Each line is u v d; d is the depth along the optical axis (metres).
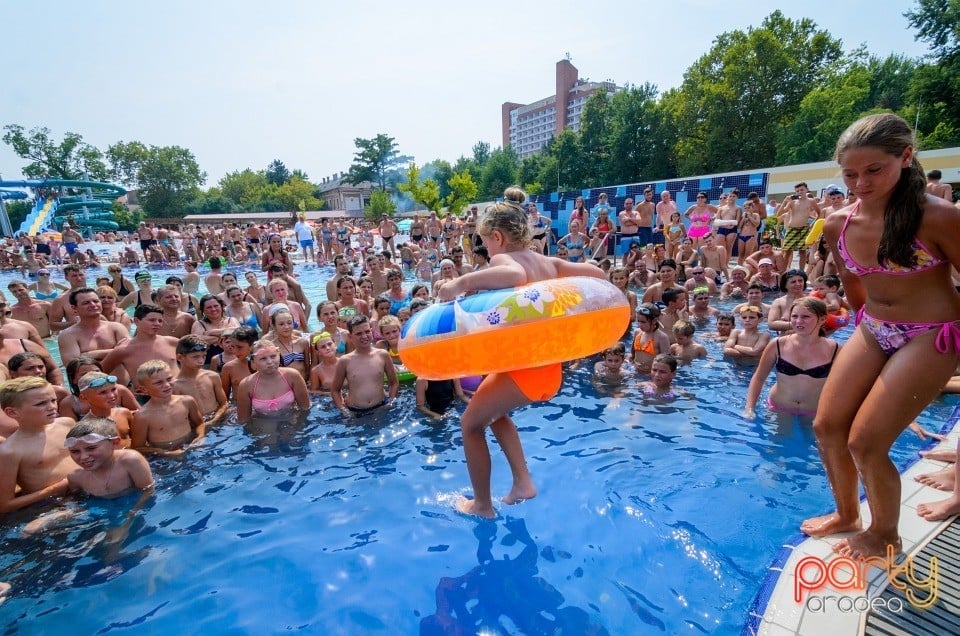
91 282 15.31
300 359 5.89
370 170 95.19
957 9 29.62
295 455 4.22
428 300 6.65
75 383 4.39
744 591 2.52
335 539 3.10
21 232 30.89
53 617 2.55
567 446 4.17
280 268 8.80
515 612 2.47
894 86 48.34
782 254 10.63
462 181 58.97
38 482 3.51
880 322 2.17
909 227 1.94
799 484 3.47
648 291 8.16
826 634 1.98
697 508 3.23
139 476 3.66
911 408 2.07
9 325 5.65
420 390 5.06
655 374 5.30
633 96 49.09
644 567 2.72
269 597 2.64
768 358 4.60
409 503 3.46
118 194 49.47
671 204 13.80
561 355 2.43
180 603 2.62
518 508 3.32
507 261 2.64
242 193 104.75
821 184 21.06
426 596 2.60
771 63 40.16
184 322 6.54
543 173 60.53
